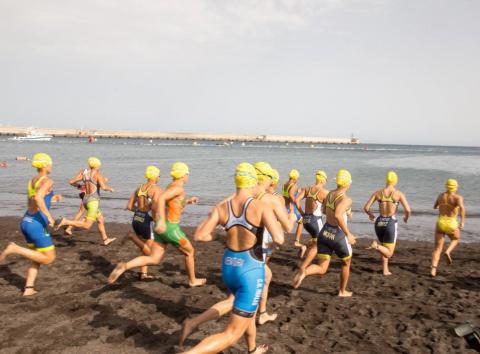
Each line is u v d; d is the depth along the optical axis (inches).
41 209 221.3
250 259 141.3
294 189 375.9
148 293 253.0
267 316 215.0
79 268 308.0
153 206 258.2
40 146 3575.3
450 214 318.3
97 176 368.2
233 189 960.9
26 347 177.8
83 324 203.6
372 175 1412.4
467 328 195.8
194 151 3366.1
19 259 331.9
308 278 303.7
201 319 148.8
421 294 271.4
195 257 362.0
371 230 550.3
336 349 185.5
